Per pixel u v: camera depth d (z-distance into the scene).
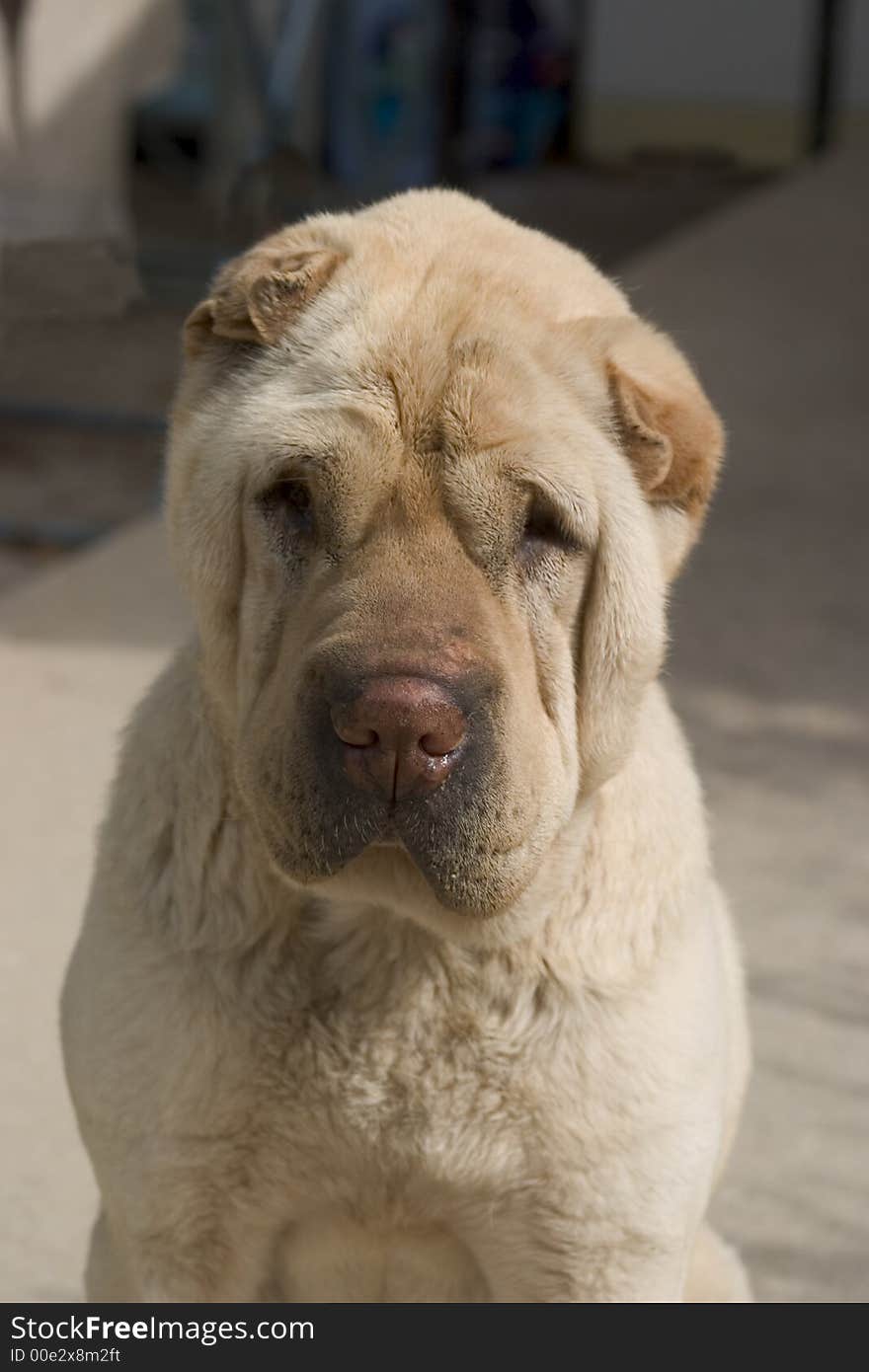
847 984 6.04
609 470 3.21
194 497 3.29
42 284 7.52
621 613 3.22
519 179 24.39
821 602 9.71
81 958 3.44
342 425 3.06
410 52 19.39
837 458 12.27
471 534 3.07
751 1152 5.18
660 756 3.53
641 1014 3.31
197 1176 3.35
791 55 27.20
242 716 3.20
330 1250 3.54
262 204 11.35
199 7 15.34
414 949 3.25
